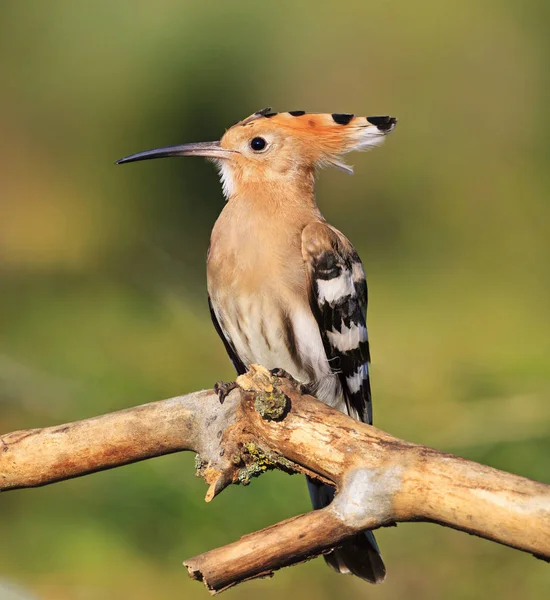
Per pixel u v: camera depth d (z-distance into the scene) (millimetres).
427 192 17688
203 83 17906
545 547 5293
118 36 18188
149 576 9656
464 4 18297
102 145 18109
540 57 17969
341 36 18328
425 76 18156
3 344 12680
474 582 9570
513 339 13391
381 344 13680
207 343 12836
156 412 6617
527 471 10281
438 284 15672
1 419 11359
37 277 15297
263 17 18219
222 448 6535
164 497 10000
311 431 6168
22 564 9789
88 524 10023
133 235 16453
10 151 18203
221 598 9609
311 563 9758
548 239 16531
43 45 18469
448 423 10922
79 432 6609
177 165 17672
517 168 17453
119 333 13250
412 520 5676
